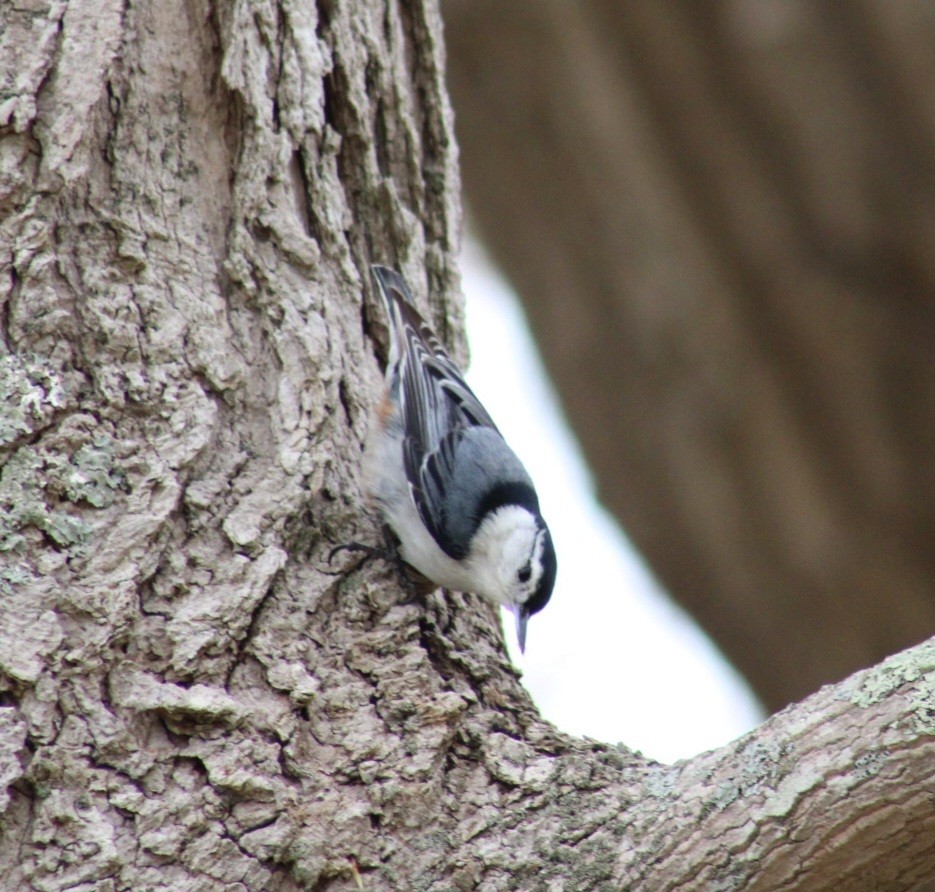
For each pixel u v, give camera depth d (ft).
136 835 19.61
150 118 25.13
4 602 20.51
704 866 19.07
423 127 30.66
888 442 44.91
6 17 24.38
